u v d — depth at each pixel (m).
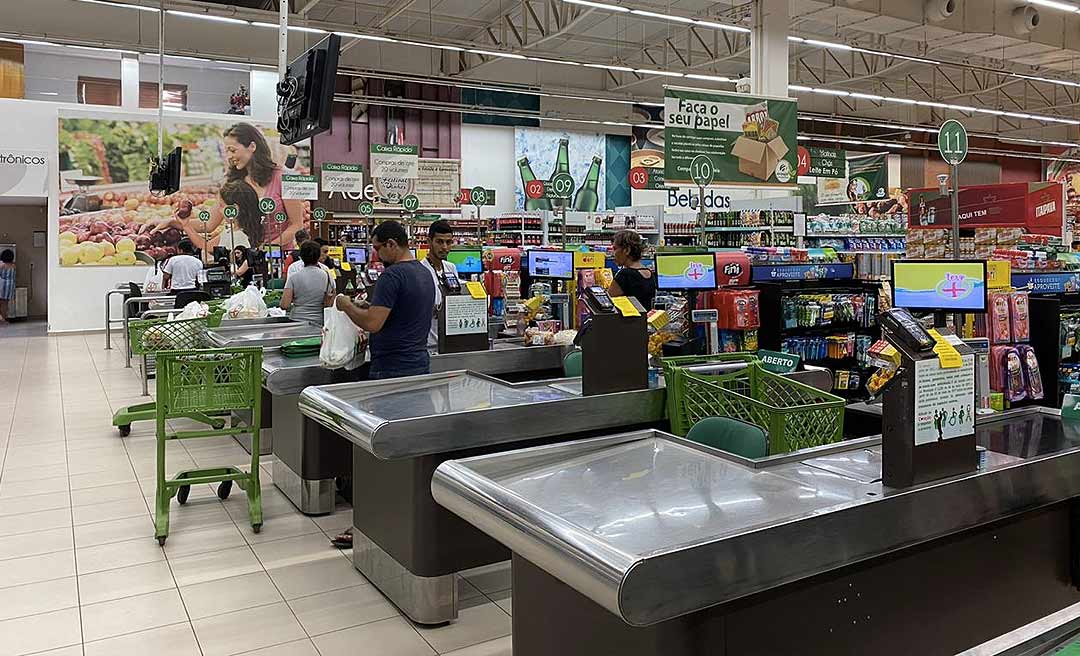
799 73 20.56
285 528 4.57
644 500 2.03
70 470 5.83
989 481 2.12
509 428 3.15
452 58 20.42
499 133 21.47
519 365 4.71
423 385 3.77
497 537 2.03
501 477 2.26
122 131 16.59
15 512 4.88
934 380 2.03
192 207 17.30
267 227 18.08
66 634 3.31
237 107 18.66
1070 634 1.36
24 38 14.71
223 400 4.54
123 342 14.30
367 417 3.04
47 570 3.98
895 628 2.12
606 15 16.94
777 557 1.78
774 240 13.24
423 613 3.36
